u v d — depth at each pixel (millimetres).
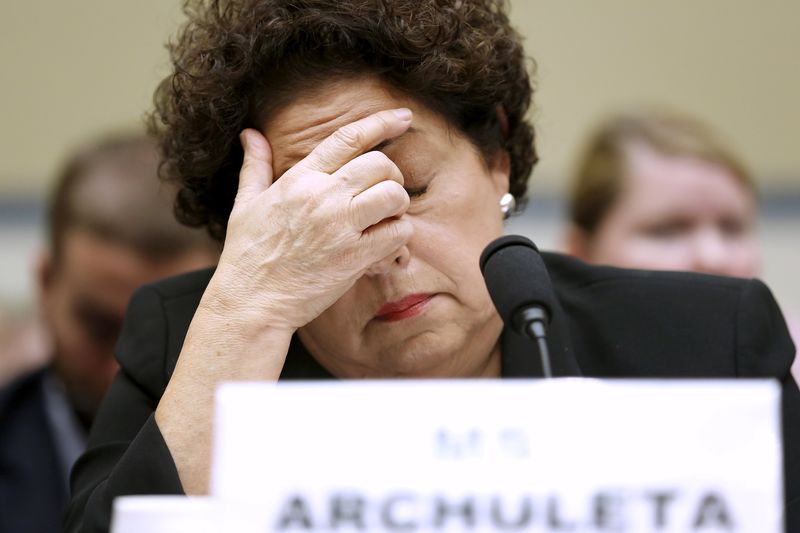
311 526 3129
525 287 4191
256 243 4762
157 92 5812
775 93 11812
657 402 3152
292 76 4934
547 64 11781
